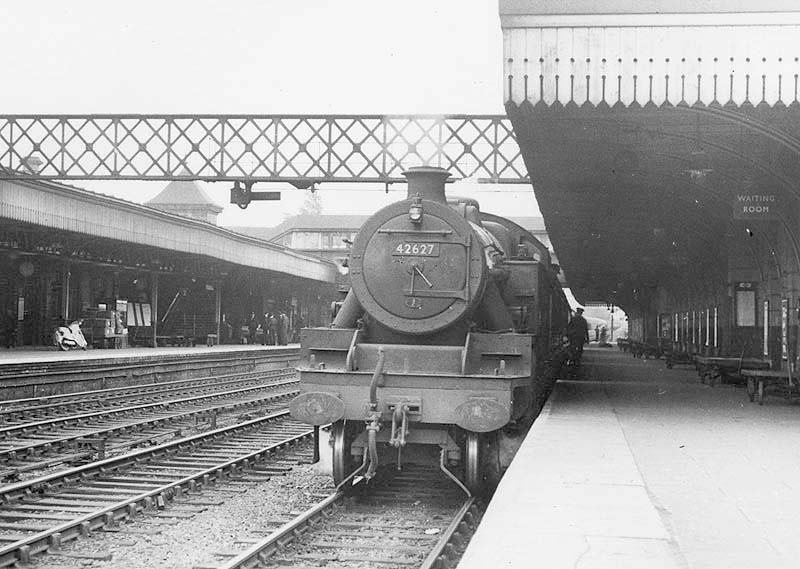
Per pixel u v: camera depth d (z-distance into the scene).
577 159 18.23
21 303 30.91
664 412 15.02
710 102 12.66
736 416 14.58
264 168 22.64
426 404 10.45
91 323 33.06
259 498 10.74
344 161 22.55
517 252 14.16
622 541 5.96
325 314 65.94
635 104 12.88
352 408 10.62
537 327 12.51
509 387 10.32
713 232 25.02
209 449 14.48
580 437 11.19
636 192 21.97
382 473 12.00
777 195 17.59
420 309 10.91
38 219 23.72
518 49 12.98
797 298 18.89
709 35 12.67
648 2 12.72
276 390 27.92
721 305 26.47
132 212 28.66
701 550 6.01
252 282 50.91
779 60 12.54
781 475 8.97
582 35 12.89
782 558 5.79
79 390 23.19
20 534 8.80
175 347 39.19
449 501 10.68
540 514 6.78
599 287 59.78
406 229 11.07
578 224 28.52
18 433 15.34
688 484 8.48
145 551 8.22
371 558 8.03
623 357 45.47
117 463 12.23
